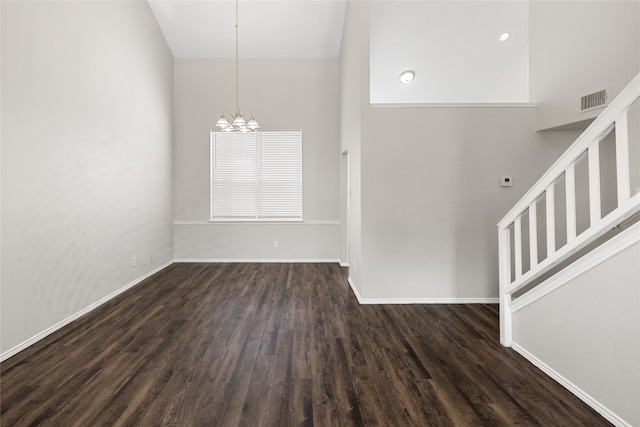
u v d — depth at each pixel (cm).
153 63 667
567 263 454
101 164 495
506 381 280
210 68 765
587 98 390
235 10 670
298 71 770
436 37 577
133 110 590
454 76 650
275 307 471
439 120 475
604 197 405
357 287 517
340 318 428
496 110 473
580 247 262
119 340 366
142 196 622
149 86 650
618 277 221
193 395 263
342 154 712
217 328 398
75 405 250
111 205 520
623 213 219
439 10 539
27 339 355
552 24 440
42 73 381
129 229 575
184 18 682
